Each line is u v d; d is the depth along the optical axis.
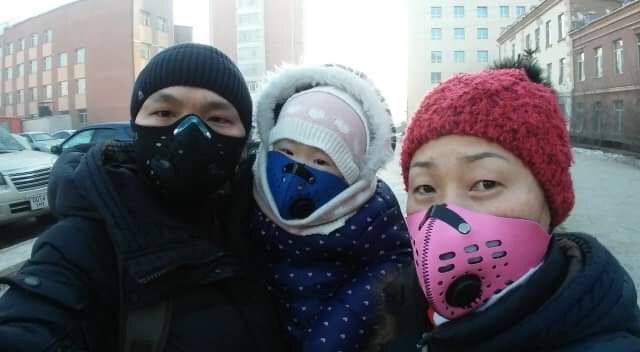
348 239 1.47
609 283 0.88
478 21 60.25
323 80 1.62
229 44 63.66
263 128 1.64
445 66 60.66
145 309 1.09
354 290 1.43
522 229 0.96
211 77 1.28
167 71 1.27
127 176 1.19
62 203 1.17
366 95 1.58
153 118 1.28
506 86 0.99
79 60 45.94
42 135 24.88
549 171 0.98
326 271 1.47
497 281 0.96
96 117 44.75
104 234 1.14
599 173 13.60
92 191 1.14
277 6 62.62
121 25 42.94
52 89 49.03
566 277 0.92
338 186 1.50
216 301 1.19
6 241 6.23
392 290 1.28
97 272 1.09
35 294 0.98
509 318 0.89
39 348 0.93
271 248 1.53
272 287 1.51
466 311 0.98
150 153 1.26
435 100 1.05
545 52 34.03
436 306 1.00
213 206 1.43
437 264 0.97
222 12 63.94
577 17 29.78
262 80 1.75
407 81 61.41
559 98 1.07
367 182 1.55
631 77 21.92
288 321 1.47
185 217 1.32
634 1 22.47
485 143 0.97
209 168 1.27
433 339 0.99
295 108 1.55
